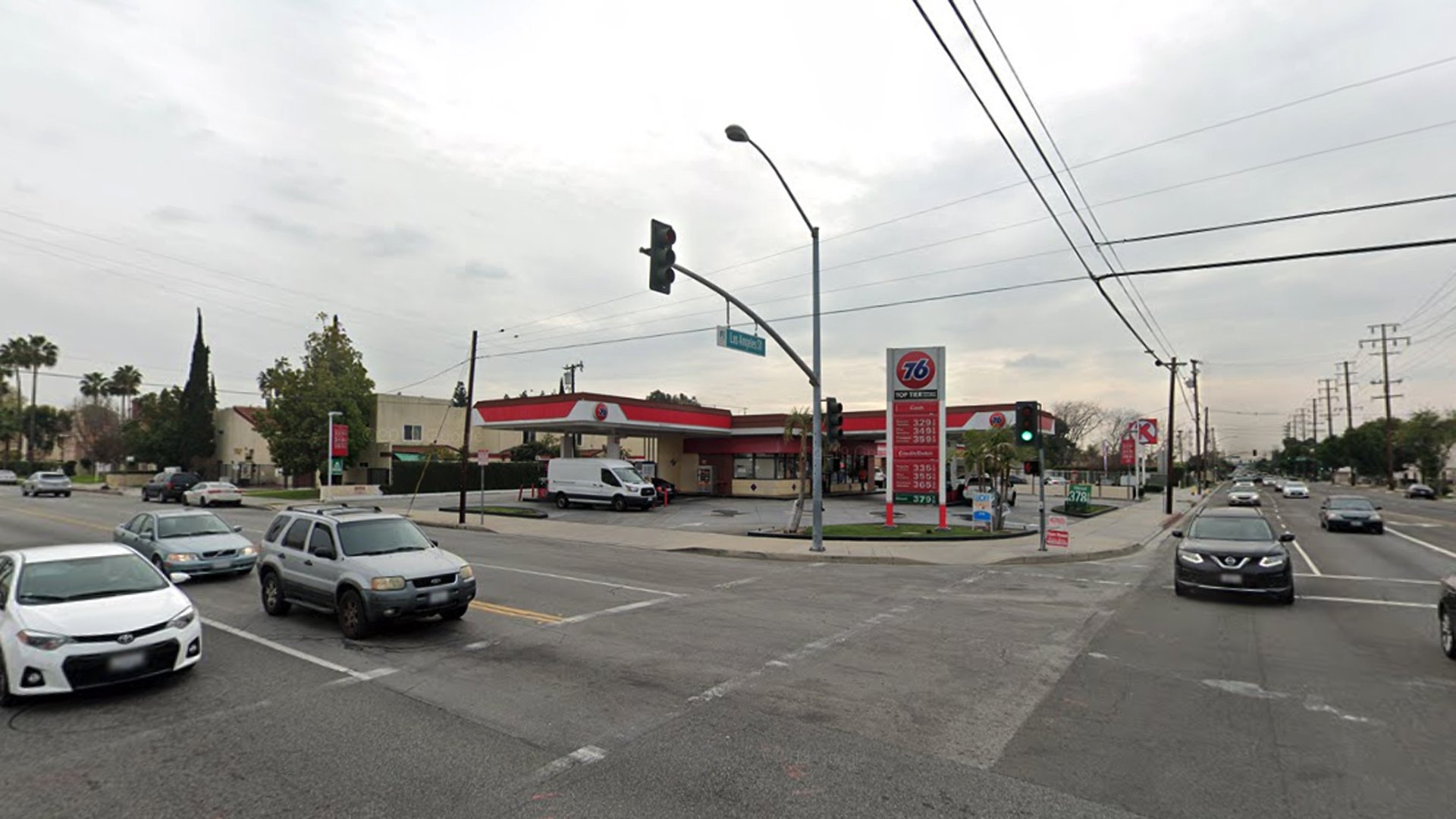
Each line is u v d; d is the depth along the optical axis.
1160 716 6.67
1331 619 11.29
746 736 6.16
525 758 5.69
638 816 4.75
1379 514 28.31
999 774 5.38
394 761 5.66
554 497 35.97
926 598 13.16
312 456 47.72
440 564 10.21
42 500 43.62
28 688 6.82
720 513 32.59
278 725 6.45
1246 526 13.59
